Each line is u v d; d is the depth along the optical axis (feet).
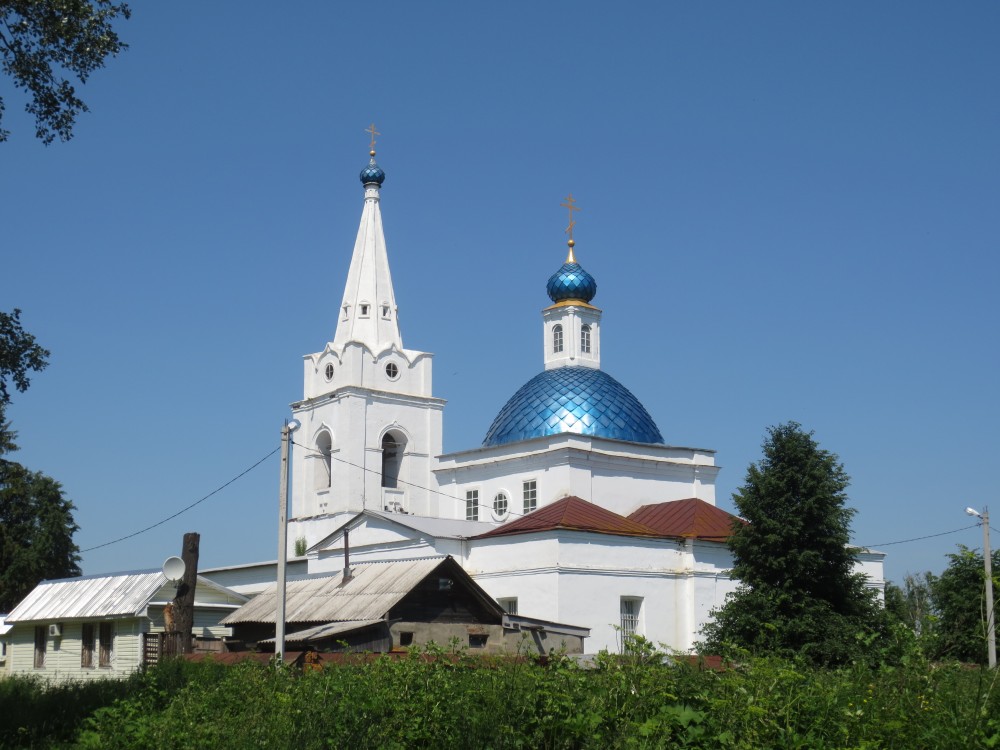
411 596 124.26
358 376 213.25
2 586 241.76
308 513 214.90
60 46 80.74
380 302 222.07
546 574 149.79
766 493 130.82
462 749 55.77
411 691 61.00
